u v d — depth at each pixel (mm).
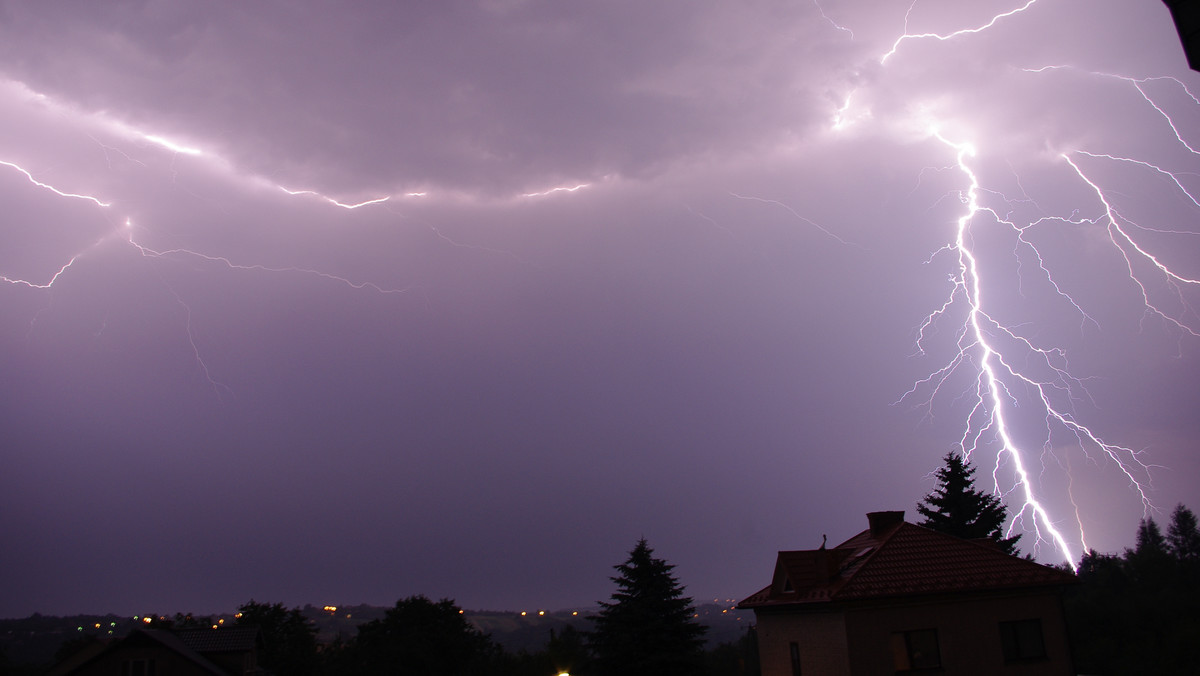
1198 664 28078
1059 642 20406
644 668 31562
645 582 33531
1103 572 37781
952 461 44406
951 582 20391
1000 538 41938
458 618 47188
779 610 22875
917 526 22609
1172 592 33625
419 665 43062
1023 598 20656
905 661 19578
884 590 19906
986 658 19906
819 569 21969
